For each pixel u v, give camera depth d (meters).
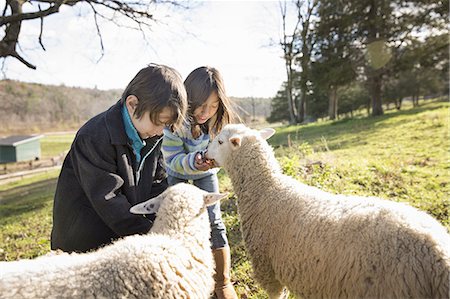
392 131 13.00
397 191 5.77
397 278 2.04
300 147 8.33
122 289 1.92
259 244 3.17
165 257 2.10
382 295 2.09
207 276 2.38
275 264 2.97
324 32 23.84
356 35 23.59
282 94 45.94
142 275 1.98
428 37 22.56
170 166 3.41
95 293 1.86
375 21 22.59
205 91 3.18
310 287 2.59
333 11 23.67
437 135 10.65
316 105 41.06
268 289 3.26
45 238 6.93
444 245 2.03
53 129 68.31
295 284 2.75
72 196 2.51
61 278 1.86
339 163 7.30
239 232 4.83
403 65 22.77
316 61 24.39
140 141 2.50
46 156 45.31
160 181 3.01
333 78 23.27
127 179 2.47
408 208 2.34
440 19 21.81
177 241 2.27
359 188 5.95
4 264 1.93
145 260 2.03
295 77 27.86
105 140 2.34
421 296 1.99
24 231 8.10
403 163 7.63
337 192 5.71
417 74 34.50
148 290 1.99
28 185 21.61
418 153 8.60
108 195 2.34
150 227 2.58
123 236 2.46
